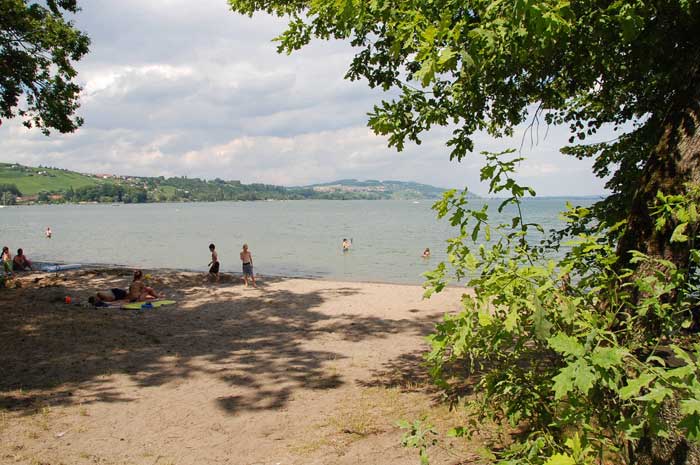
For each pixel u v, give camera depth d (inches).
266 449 242.4
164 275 906.1
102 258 1541.6
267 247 1849.2
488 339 103.1
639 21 147.6
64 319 545.3
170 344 459.5
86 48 737.6
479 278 104.3
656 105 251.0
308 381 354.0
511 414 114.3
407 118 201.5
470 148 213.9
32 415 287.7
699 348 75.2
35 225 3895.2
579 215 122.5
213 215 5861.2
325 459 223.9
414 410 275.6
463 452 195.0
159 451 243.3
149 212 7421.3
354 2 176.2
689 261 135.5
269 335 499.2
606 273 113.4
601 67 227.0
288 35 262.1
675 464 109.3
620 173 271.7
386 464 208.2
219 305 655.1
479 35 122.6
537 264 111.2
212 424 277.4
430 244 1897.1
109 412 295.1
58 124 724.7
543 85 239.9
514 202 116.2
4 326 505.4
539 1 111.4
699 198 116.7
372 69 272.5
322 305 655.8
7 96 684.7
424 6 165.9
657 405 75.1
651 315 116.6
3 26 644.1
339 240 2130.9
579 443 80.9
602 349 77.5
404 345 456.8
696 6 175.6
